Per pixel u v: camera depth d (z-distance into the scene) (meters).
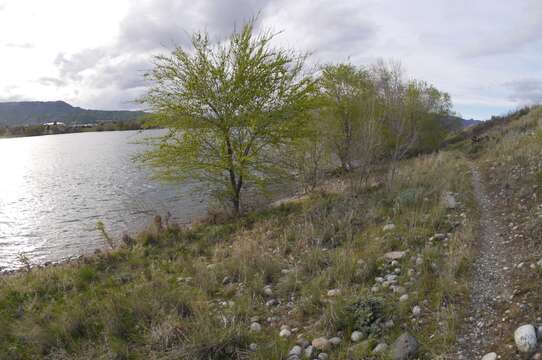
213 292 6.27
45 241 14.56
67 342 4.73
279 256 7.64
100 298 6.09
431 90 28.34
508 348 3.67
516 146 14.94
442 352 3.82
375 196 11.27
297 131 13.38
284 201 15.78
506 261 5.75
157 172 13.66
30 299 6.22
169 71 11.98
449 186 11.31
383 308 4.71
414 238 7.37
